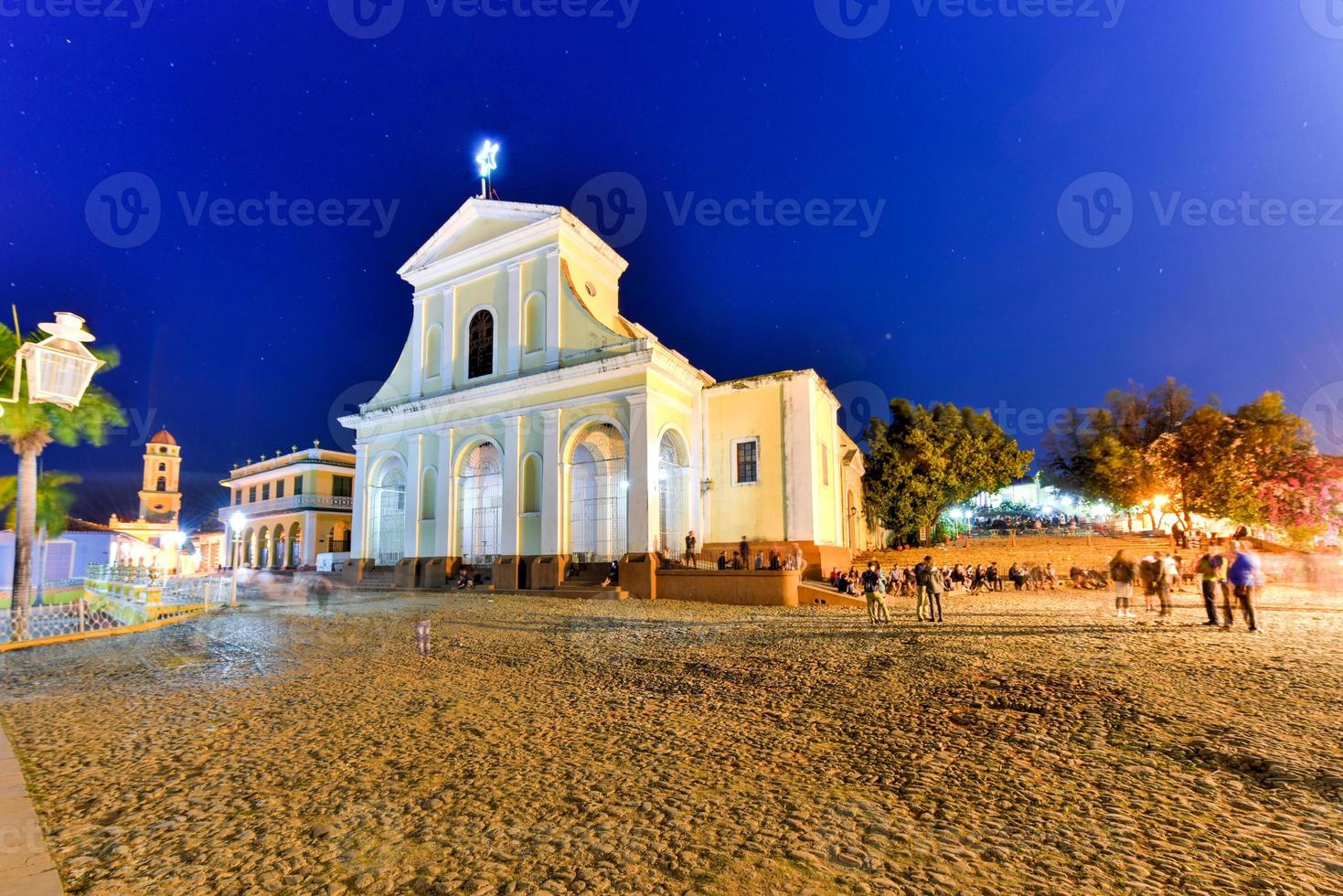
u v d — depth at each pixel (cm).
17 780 557
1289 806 434
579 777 542
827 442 2719
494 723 710
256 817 478
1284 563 2469
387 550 2881
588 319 2411
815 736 632
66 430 1705
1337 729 579
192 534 5609
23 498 1631
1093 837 404
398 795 512
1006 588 2438
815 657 1017
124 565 2670
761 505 2434
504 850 416
